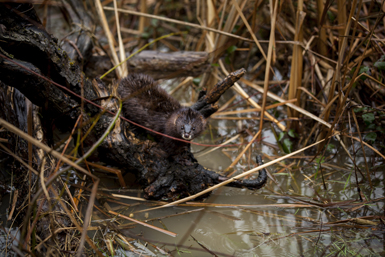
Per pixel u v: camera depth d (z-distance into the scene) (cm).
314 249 309
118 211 365
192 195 379
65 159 235
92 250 301
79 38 532
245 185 383
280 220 355
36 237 293
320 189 407
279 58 651
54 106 350
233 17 521
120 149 371
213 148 500
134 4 842
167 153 407
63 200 341
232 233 335
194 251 309
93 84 380
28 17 313
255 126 550
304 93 531
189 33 756
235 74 385
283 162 462
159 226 344
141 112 450
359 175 430
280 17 577
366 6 576
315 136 477
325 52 526
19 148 369
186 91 644
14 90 391
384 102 486
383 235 323
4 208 351
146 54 550
